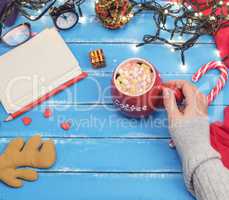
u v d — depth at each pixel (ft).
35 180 2.93
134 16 3.34
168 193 2.86
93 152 3.00
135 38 3.28
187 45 3.18
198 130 2.76
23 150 2.98
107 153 2.99
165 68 3.19
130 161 2.96
